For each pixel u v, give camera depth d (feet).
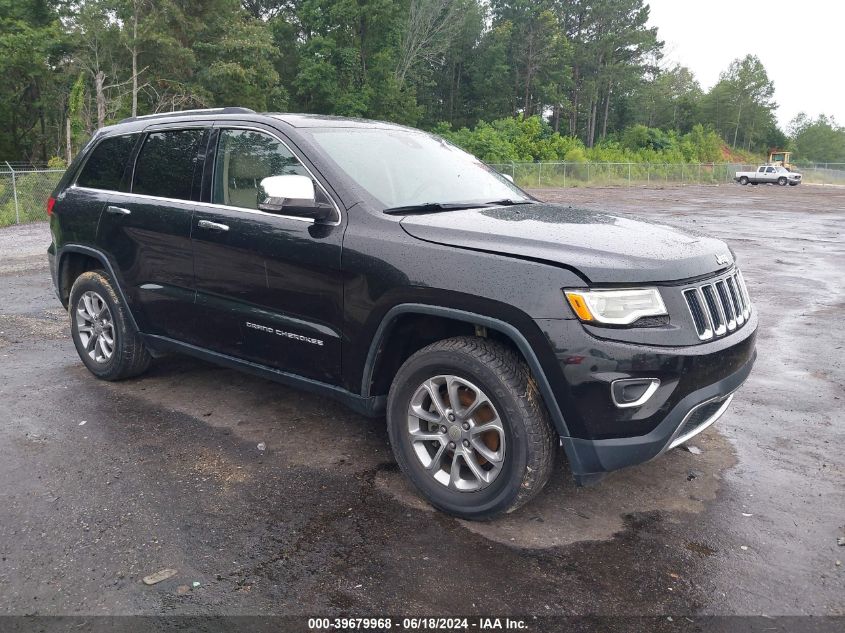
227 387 16.83
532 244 10.18
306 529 10.56
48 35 136.56
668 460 13.32
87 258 17.37
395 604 8.84
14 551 9.85
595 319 9.50
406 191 12.75
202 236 13.62
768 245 47.88
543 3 277.44
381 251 11.07
